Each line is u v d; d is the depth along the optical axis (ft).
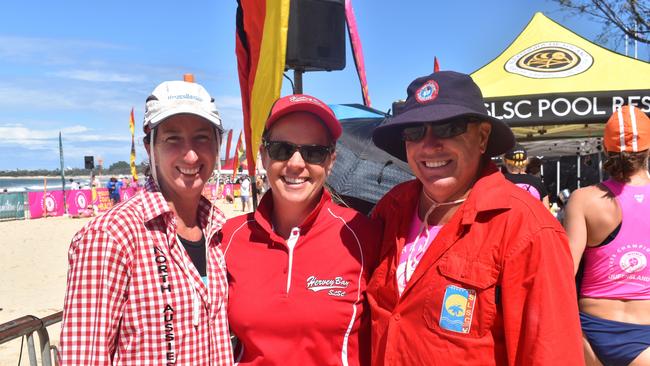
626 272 8.89
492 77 17.28
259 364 6.60
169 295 5.66
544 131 23.02
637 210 8.82
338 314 6.61
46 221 65.57
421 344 5.73
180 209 6.38
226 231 7.41
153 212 5.75
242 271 6.93
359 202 11.96
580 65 16.70
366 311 6.86
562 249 5.24
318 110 6.97
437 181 6.02
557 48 17.56
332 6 12.05
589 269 9.31
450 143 5.93
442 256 5.75
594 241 9.14
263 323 6.59
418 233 6.38
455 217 5.78
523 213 5.37
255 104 10.78
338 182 12.21
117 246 5.34
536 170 19.97
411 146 6.24
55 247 43.11
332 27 12.08
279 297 6.64
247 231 7.25
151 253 5.64
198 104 6.07
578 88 15.71
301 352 6.55
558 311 5.03
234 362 6.84
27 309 23.76
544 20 18.80
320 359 6.57
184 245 6.26
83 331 5.12
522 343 5.21
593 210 9.09
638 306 8.82
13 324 7.88
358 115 14.28
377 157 12.45
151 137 6.13
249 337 6.66
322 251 6.86
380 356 6.18
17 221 65.57
